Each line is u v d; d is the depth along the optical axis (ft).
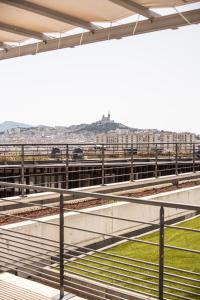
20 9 20.16
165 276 19.29
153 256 23.06
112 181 56.24
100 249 25.29
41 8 19.98
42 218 23.61
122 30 21.26
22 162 27.86
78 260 23.04
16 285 14.52
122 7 19.57
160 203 10.41
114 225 28.32
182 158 62.13
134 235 30.58
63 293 13.57
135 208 30.99
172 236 28.17
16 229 21.24
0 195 45.06
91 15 21.04
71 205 30.45
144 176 59.88
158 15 19.66
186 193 39.19
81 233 25.40
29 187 14.38
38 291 13.96
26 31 23.70
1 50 28.02
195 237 27.55
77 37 23.34
